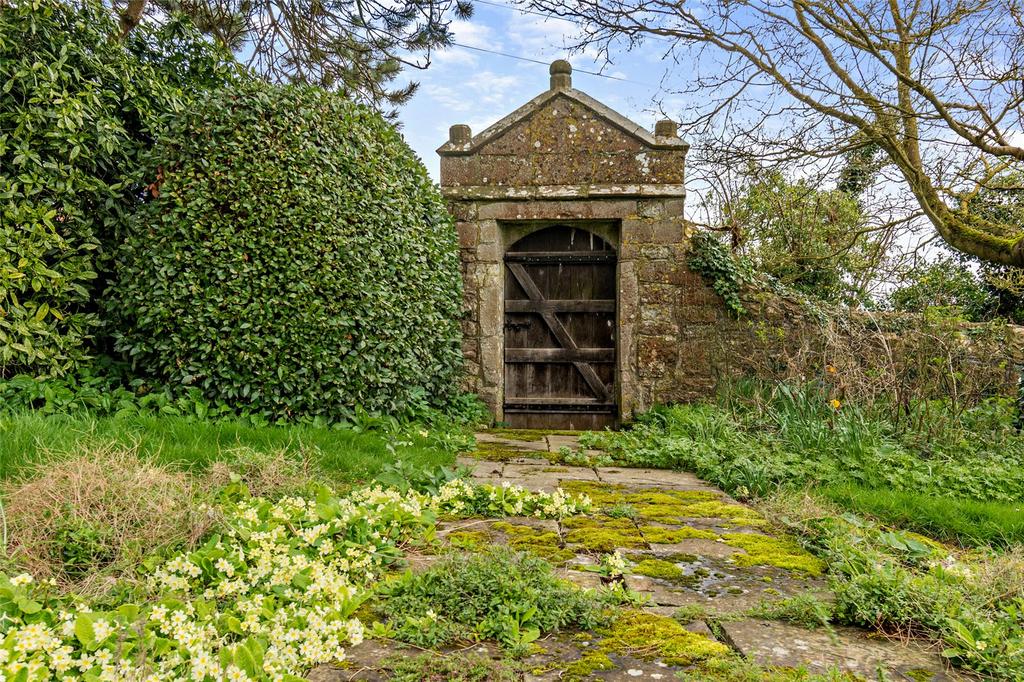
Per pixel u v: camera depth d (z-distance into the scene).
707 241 7.81
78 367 5.11
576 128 7.79
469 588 2.53
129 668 1.85
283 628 2.18
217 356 5.11
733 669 2.05
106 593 2.34
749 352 7.69
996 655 2.16
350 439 4.93
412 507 3.43
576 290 8.18
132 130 5.98
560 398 8.16
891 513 4.19
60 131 5.07
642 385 7.80
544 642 2.28
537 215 7.82
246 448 4.00
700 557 3.19
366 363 5.55
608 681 2.01
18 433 3.55
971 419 6.46
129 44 6.26
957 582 2.80
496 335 7.91
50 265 5.24
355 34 9.21
